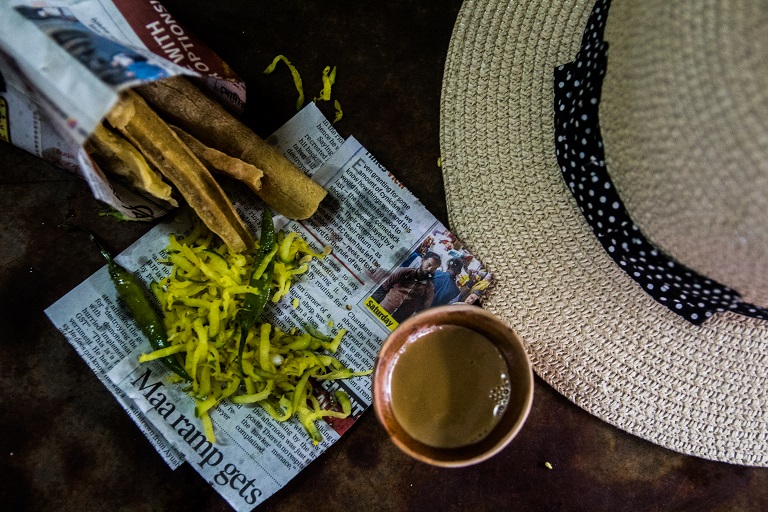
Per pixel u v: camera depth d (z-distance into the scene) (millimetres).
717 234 522
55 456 827
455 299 780
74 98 548
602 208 647
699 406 749
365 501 827
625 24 551
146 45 722
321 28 873
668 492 820
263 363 760
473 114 770
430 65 867
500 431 668
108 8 698
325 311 807
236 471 791
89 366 808
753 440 746
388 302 799
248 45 872
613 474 826
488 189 765
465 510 828
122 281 779
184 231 818
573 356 762
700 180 506
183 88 722
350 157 825
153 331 776
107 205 837
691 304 667
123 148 634
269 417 797
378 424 829
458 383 699
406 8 872
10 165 849
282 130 829
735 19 474
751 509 813
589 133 616
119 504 823
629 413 764
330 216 816
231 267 777
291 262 792
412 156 858
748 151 478
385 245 805
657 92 511
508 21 759
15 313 835
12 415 829
